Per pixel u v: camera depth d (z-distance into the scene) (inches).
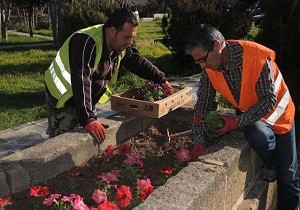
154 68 165.5
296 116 262.2
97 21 511.2
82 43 141.5
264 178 146.5
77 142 138.3
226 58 124.3
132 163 135.6
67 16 519.2
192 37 119.6
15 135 247.6
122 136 160.7
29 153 129.4
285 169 140.4
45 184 126.9
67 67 153.3
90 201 119.3
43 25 1294.3
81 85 136.9
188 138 167.6
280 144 138.1
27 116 283.6
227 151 128.6
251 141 130.1
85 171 136.9
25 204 116.3
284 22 255.1
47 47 715.4
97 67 148.3
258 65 122.1
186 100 177.6
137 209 94.9
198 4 468.4
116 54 152.6
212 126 133.4
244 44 124.6
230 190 126.3
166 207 95.8
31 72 450.6
